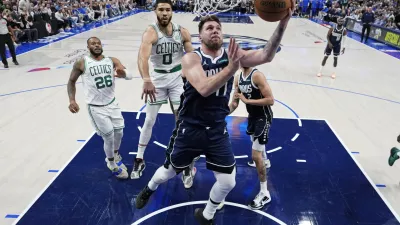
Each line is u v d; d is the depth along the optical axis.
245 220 3.58
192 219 3.58
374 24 16.67
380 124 6.29
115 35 15.58
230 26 19.72
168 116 6.33
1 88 7.73
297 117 6.45
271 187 4.20
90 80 3.76
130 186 4.16
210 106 2.76
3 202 3.78
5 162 4.61
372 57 12.28
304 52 12.84
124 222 3.50
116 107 4.06
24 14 13.39
